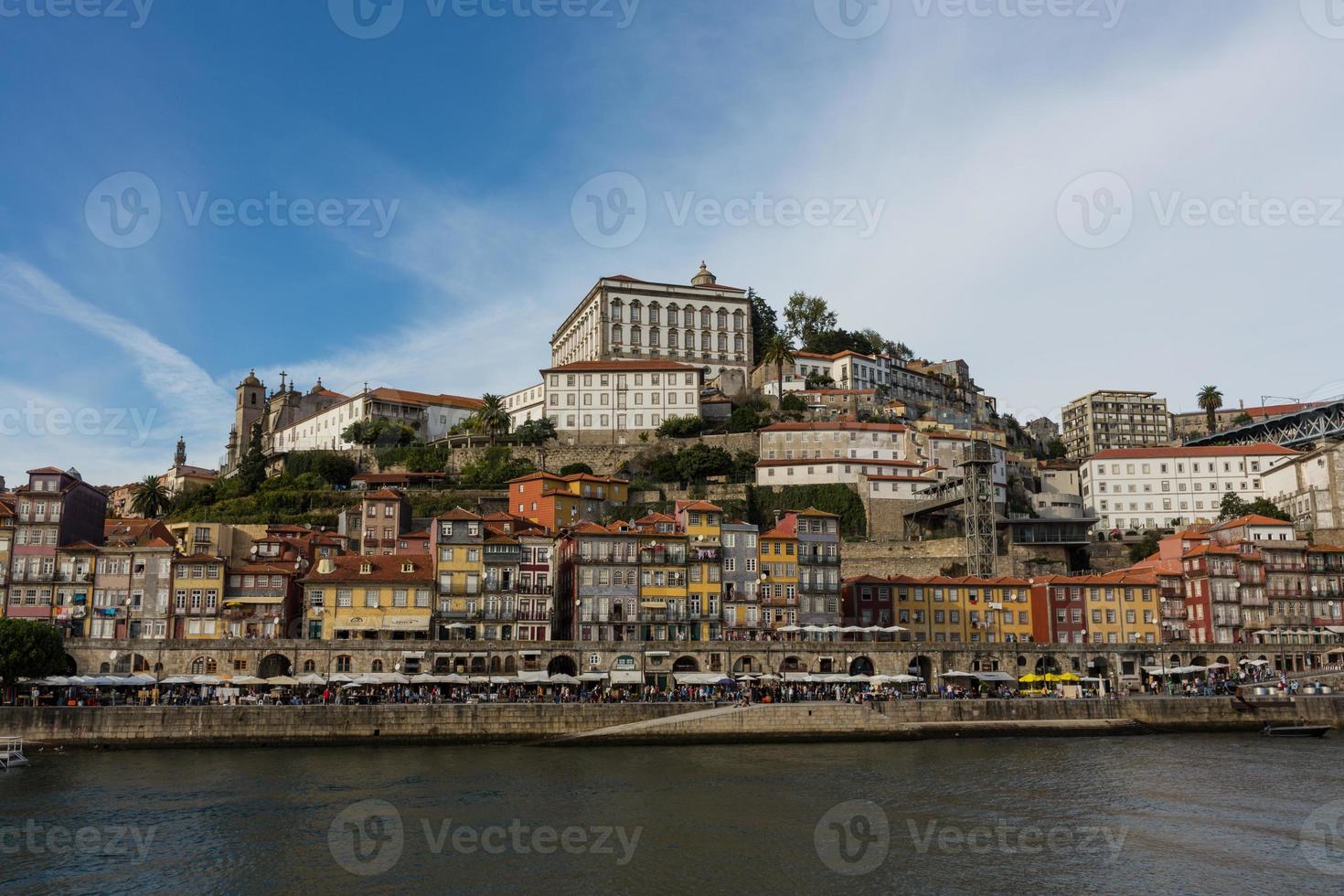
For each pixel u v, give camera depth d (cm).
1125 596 14850
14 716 9400
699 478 19988
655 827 6556
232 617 12744
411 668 11438
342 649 11369
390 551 15788
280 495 19588
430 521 17350
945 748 9831
